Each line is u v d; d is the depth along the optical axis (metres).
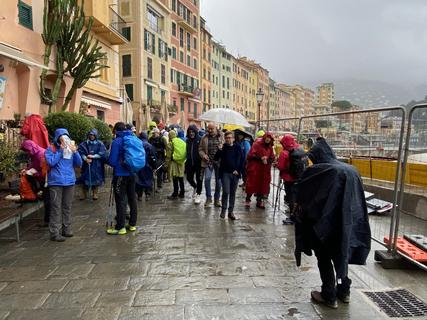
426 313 3.46
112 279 4.21
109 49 22.62
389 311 3.50
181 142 9.23
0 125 9.33
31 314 3.42
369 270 4.57
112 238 5.85
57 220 5.70
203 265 4.66
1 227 6.23
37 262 4.77
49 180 5.65
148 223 6.84
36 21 13.42
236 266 4.63
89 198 9.11
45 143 6.95
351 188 3.34
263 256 5.01
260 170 8.13
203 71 62.66
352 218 3.33
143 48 37.19
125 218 6.39
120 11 36.91
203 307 3.54
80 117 11.10
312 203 3.43
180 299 3.71
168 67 44.41
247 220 7.11
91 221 6.96
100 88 20.98
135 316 3.37
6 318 3.35
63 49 13.32
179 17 48.06
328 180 3.38
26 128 6.79
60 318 3.34
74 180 5.89
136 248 5.35
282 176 6.81
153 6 39.53
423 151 5.12
